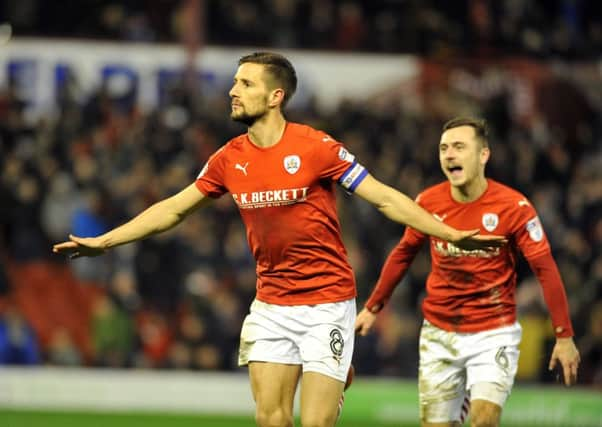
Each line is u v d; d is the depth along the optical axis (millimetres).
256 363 15625
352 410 35500
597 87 48906
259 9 48344
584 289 38938
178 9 49062
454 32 49188
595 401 35000
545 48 49281
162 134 43219
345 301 15570
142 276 39125
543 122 48188
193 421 33875
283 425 15422
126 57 45500
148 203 41000
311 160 15141
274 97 15289
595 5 52906
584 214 43094
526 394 34938
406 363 37500
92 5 47719
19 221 40875
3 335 37719
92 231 40688
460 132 18141
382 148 43875
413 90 47656
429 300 18672
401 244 18750
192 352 37250
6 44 44969
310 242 15352
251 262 40000
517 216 18031
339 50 47844
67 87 44719
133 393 36312
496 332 18141
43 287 40875
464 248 14758
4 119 43844
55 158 42344
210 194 15844
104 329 37469
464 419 18859
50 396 36031
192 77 45562
